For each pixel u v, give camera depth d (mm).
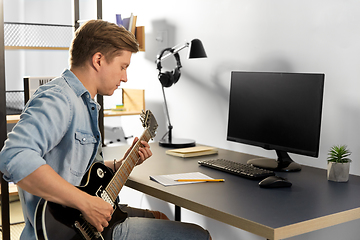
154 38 2924
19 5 3486
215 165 1778
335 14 1814
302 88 1695
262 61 2170
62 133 1187
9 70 3502
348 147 1801
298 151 1716
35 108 1133
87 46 1304
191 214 2615
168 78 2445
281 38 2061
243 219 1157
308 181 1597
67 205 1127
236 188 1480
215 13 2426
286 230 1102
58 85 1248
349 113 1788
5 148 1071
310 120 1666
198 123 2621
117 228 1490
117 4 3334
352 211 1257
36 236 1139
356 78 1751
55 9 3658
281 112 1787
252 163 1850
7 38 3457
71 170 1258
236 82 2014
